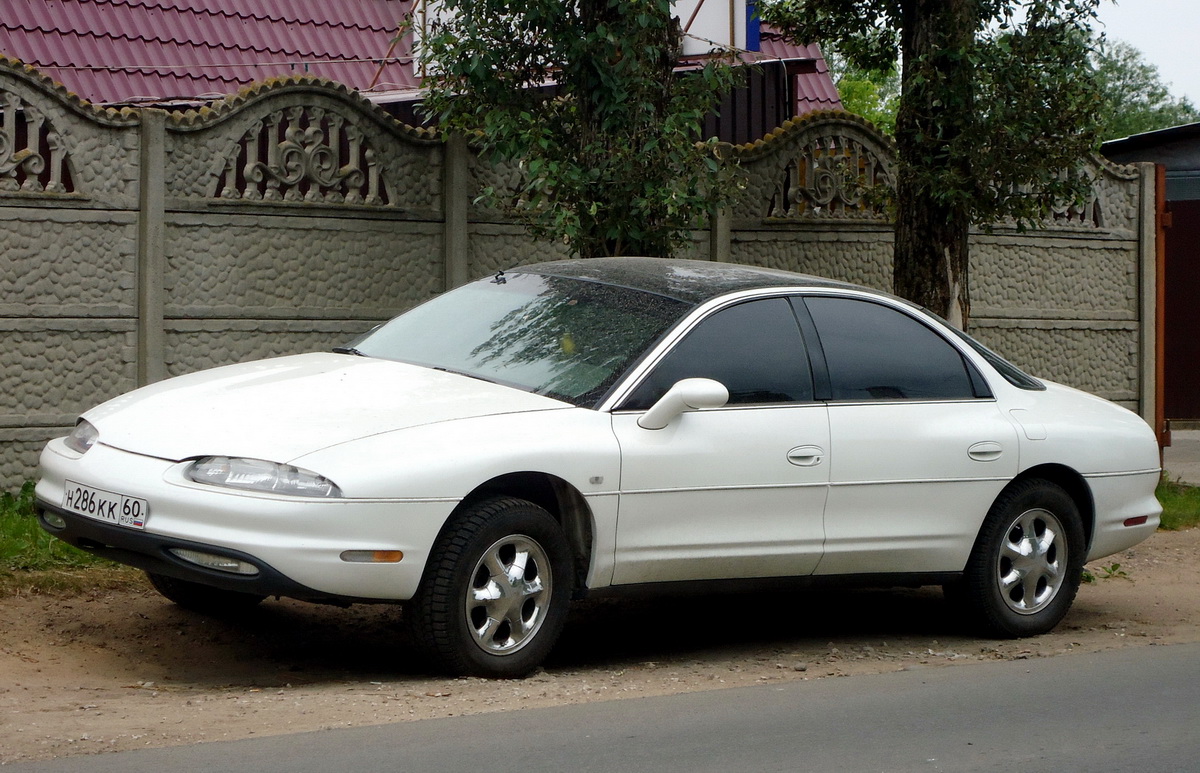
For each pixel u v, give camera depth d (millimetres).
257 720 5133
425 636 5730
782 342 6715
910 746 5094
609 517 6031
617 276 7008
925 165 10945
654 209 9844
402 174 10367
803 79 18109
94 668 6152
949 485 6992
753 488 6395
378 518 5434
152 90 13586
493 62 9961
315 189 10023
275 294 9898
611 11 9875
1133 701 5883
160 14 14312
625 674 6309
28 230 9078
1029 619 7418
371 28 15500
